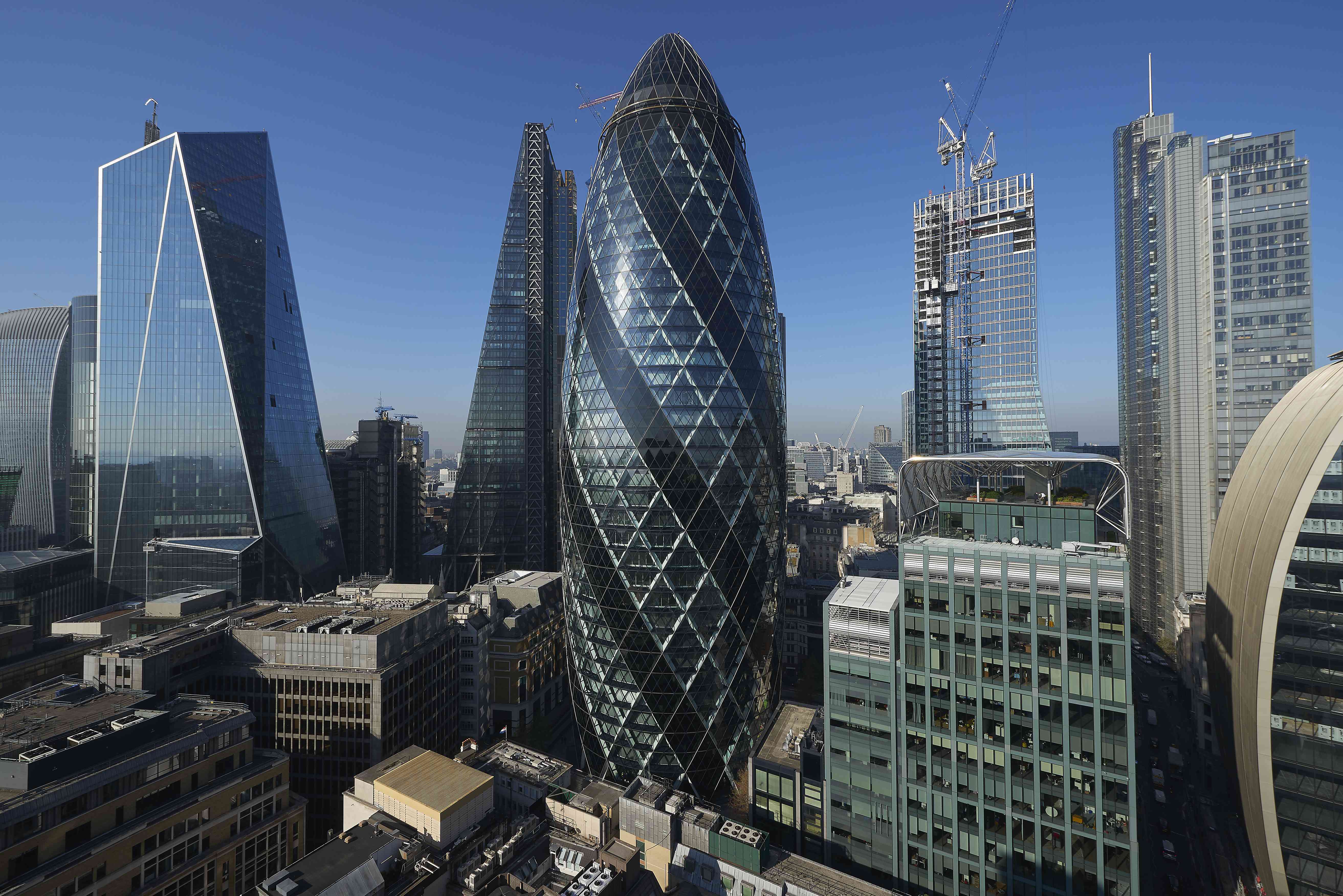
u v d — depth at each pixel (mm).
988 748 72875
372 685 105000
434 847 70438
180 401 191500
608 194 138250
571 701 172750
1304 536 75938
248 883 80250
